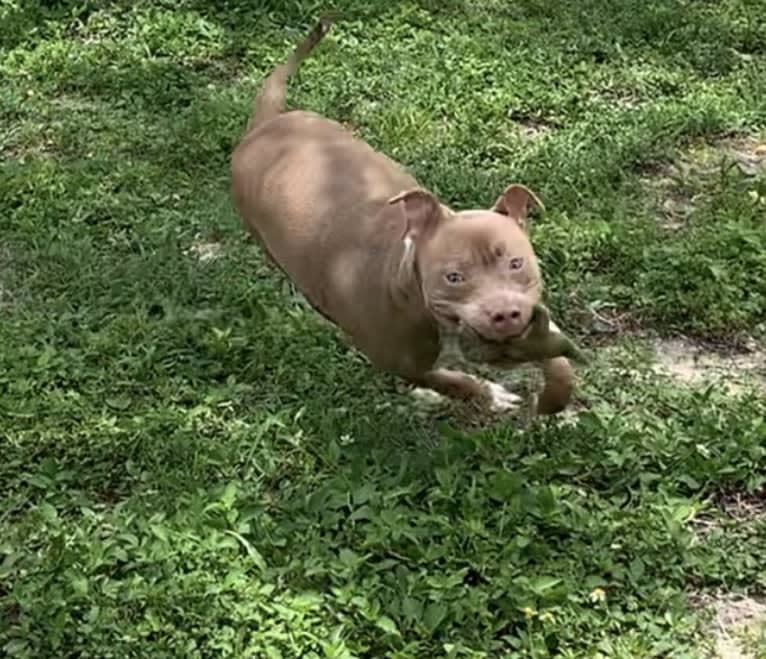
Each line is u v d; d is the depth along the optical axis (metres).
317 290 2.49
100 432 2.52
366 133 3.66
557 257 3.03
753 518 2.34
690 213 3.30
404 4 4.37
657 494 2.33
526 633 2.06
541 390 2.56
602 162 3.45
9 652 2.04
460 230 2.13
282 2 4.34
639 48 4.14
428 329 2.30
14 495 2.39
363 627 2.06
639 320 2.90
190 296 2.95
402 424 2.54
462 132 3.64
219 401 2.60
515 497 2.28
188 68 4.09
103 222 3.26
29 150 3.64
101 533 2.26
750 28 4.27
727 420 2.51
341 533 2.24
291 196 2.52
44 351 2.71
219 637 2.04
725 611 2.15
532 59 4.04
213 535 2.20
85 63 4.04
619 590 2.15
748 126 3.74
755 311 2.88
